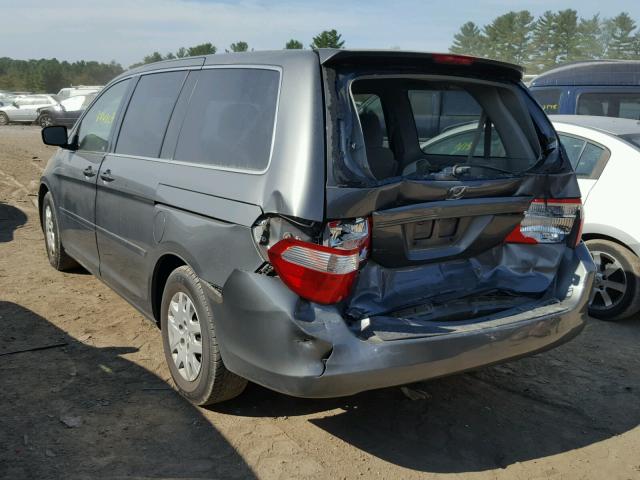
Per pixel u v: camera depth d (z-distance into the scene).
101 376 4.06
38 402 3.71
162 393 3.88
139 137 4.32
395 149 4.15
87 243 5.05
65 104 28.52
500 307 3.40
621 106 9.30
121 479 3.06
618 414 3.92
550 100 9.83
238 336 3.15
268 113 3.24
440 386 4.19
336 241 2.86
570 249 3.73
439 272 3.34
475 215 3.33
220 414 3.69
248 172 3.20
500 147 3.83
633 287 5.28
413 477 3.21
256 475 3.16
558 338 3.40
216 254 3.27
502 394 4.12
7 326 4.77
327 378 2.85
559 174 3.60
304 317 2.88
